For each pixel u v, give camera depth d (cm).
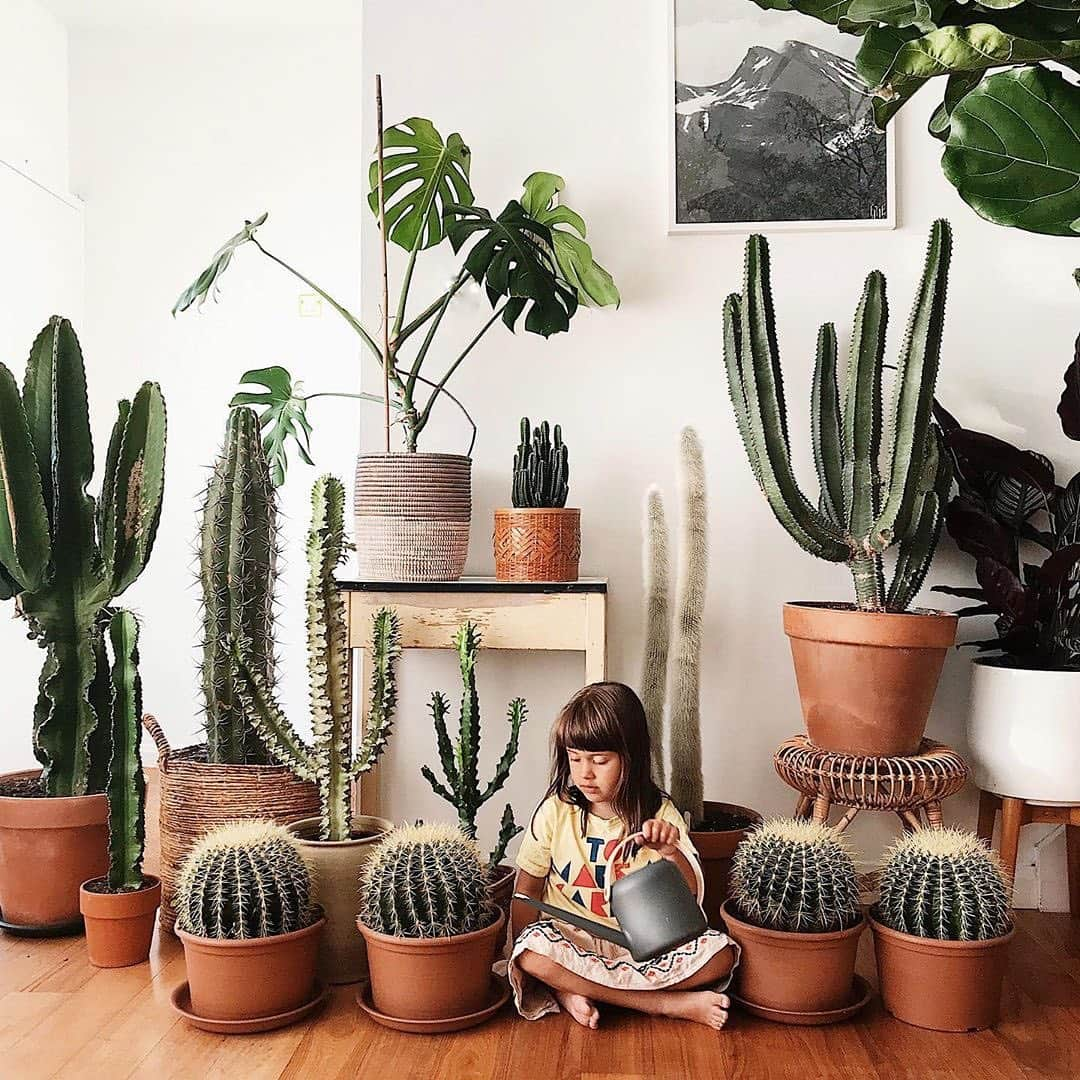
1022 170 79
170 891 218
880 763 203
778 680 251
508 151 257
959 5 85
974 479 234
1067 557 212
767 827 185
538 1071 160
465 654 200
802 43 249
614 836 189
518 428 256
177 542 380
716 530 252
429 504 232
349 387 379
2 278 330
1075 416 225
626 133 254
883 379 249
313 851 192
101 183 382
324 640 203
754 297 212
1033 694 211
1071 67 84
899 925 178
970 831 244
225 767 213
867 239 249
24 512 211
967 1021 174
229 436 226
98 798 213
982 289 247
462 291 257
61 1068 160
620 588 253
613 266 255
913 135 248
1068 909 241
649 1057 165
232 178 381
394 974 172
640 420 254
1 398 209
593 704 186
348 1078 157
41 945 210
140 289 381
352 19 375
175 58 382
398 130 234
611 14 255
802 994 176
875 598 214
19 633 337
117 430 227
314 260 380
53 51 373
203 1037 170
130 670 201
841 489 218
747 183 251
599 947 187
